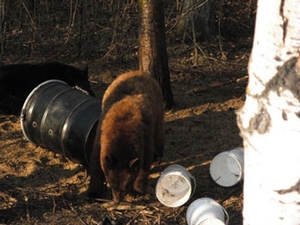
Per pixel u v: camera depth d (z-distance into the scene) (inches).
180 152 355.6
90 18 624.1
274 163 112.7
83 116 319.9
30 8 616.1
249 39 595.2
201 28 570.9
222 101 438.0
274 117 111.7
